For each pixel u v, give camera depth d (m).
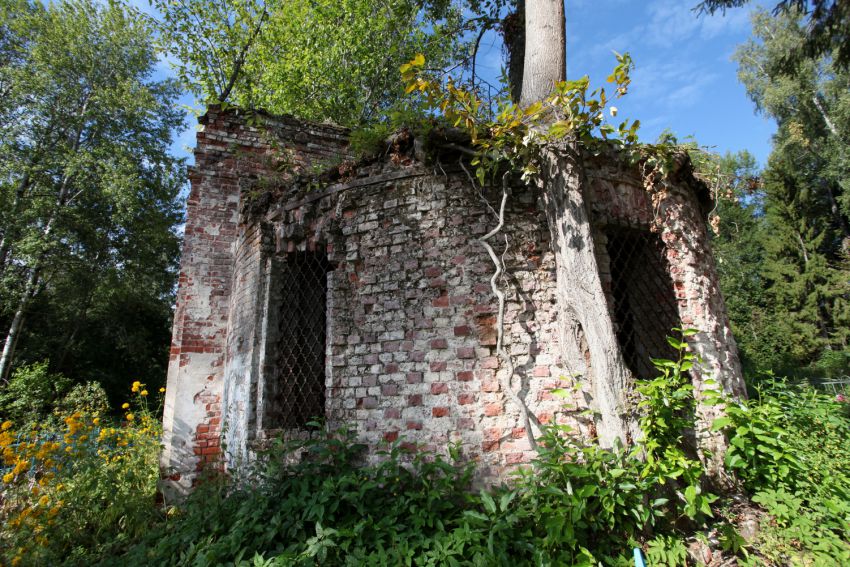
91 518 4.71
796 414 4.55
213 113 7.59
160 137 20.03
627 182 4.77
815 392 4.90
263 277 5.41
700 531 3.38
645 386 3.57
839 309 20.88
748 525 3.38
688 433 4.16
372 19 13.89
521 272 4.25
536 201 4.47
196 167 7.30
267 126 7.75
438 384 4.07
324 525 3.51
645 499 3.30
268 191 5.84
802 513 3.40
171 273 21.70
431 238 4.43
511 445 3.84
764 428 3.78
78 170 16.75
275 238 5.50
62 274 17.06
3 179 16.05
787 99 22.14
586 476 3.26
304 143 7.91
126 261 18.77
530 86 5.61
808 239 22.78
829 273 21.72
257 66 14.94
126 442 5.68
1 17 16.97
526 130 4.20
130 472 5.27
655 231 4.80
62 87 17.61
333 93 14.32
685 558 3.06
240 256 6.32
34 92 16.75
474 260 4.29
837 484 3.55
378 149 4.87
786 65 10.56
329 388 4.40
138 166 18.23
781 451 3.66
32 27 17.42
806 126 21.80
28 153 16.64
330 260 4.75
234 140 7.57
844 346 20.17
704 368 4.38
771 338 21.50
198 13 13.72
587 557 2.98
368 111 14.58
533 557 2.98
